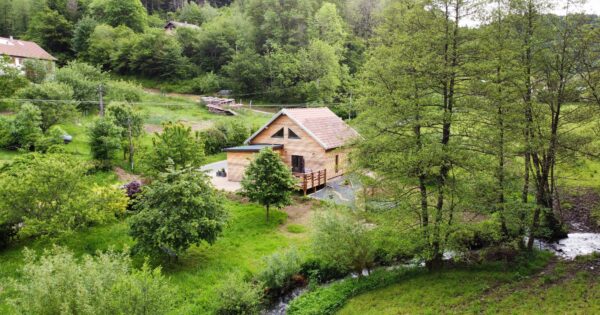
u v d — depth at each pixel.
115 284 9.14
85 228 17.72
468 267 16.27
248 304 12.82
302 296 14.62
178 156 22.52
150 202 15.62
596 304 12.72
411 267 16.84
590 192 25.08
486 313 12.81
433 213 15.33
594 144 18.55
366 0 73.56
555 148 17.05
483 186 15.20
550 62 16.58
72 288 8.94
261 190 20.62
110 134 27.08
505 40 15.44
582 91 17.30
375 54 15.48
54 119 31.78
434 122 14.34
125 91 48.06
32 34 77.69
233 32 74.50
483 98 14.70
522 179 17.69
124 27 76.31
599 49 16.39
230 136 38.88
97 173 26.08
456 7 14.02
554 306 12.88
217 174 30.80
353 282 15.60
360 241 15.55
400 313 13.10
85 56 73.62
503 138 15.39
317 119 30.16
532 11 16.19
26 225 15.21
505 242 17.06
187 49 75.81
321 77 58.72
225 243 18.19
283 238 19.03
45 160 16.52
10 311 11.91
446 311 13.05
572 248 18.34
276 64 62.25
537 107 16.09
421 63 13.78
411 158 13.80
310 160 28.66
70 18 85.00
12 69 39.19
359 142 15.46
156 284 9.81
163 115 47.56
